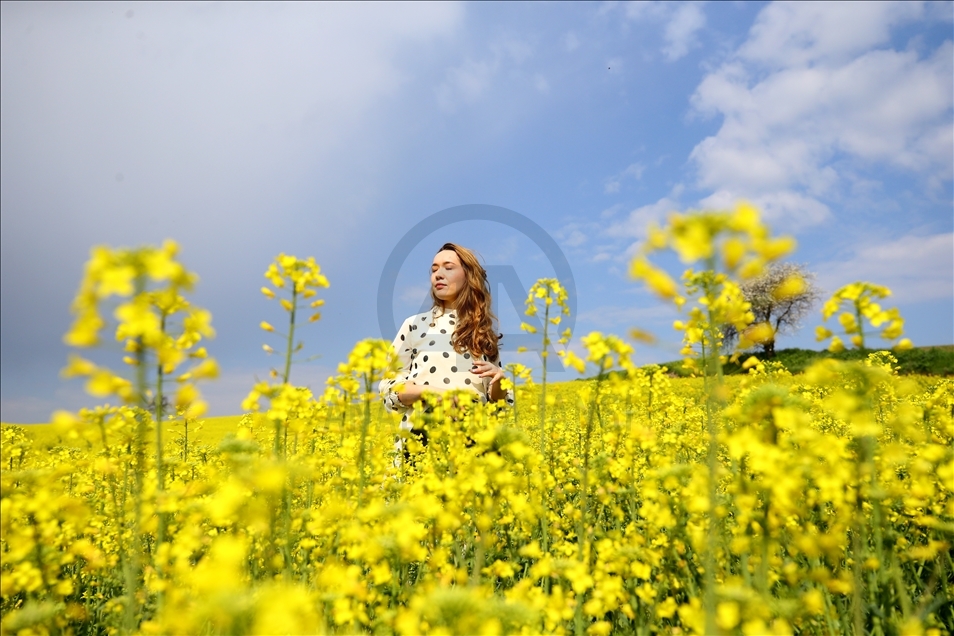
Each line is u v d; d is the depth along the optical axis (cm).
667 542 283
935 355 2481
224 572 178
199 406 214
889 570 251
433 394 391
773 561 255
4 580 231
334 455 453
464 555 332
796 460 231
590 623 284
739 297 222
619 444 393
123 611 269
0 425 488
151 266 179
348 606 228
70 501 272
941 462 276
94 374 188
